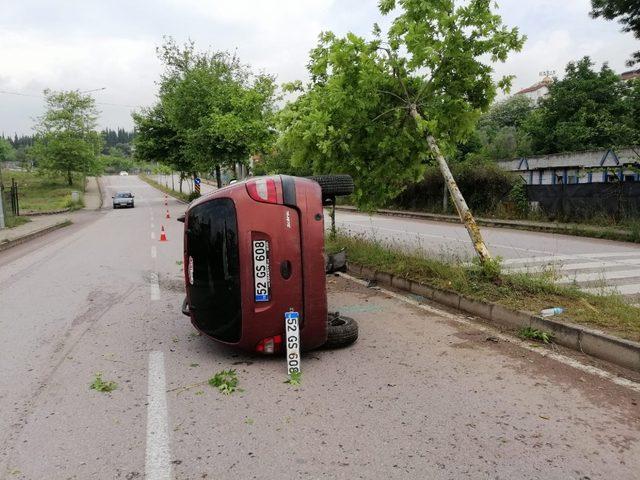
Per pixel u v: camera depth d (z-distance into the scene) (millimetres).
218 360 4730
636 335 4527
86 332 5746
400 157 8008
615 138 22875
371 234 15641
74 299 7531
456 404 3680
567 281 7980
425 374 4277
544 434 3215
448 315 6137
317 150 7688
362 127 7672
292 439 3207
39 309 6938
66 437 3301
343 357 4750
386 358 4699
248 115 27547
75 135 62344
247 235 4402
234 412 3617
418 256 8492
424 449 3053
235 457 3004
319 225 4520
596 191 17203
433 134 7590
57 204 43875
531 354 4707
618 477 2738
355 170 8047
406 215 24922
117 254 12734
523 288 6297
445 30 7031
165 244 14719
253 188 4477
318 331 4547
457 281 6648
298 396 3873
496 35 6953
